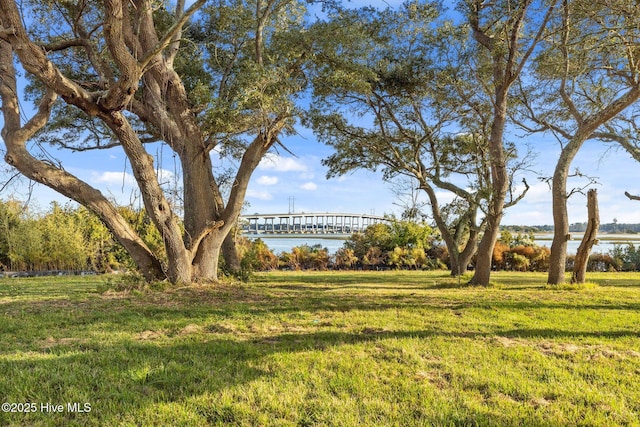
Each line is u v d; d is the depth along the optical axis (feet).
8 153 30.68
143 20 37.01
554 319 24.27
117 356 15.58
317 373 13.94
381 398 12.05
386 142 55.52
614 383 13.60
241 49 46.83
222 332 20.20
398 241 94.53
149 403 11.45
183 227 41.86
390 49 50.57
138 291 34.17
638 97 41.09
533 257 87.71
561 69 44.42
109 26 24.91
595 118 43.60
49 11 34.96
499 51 44.60
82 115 49.16
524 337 19.60
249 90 33.81
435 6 46.98
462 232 63.05
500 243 92.89
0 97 32.50
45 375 13.37
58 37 39.47
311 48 41.27
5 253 67.62
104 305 27.86
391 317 24.32
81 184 34.19
